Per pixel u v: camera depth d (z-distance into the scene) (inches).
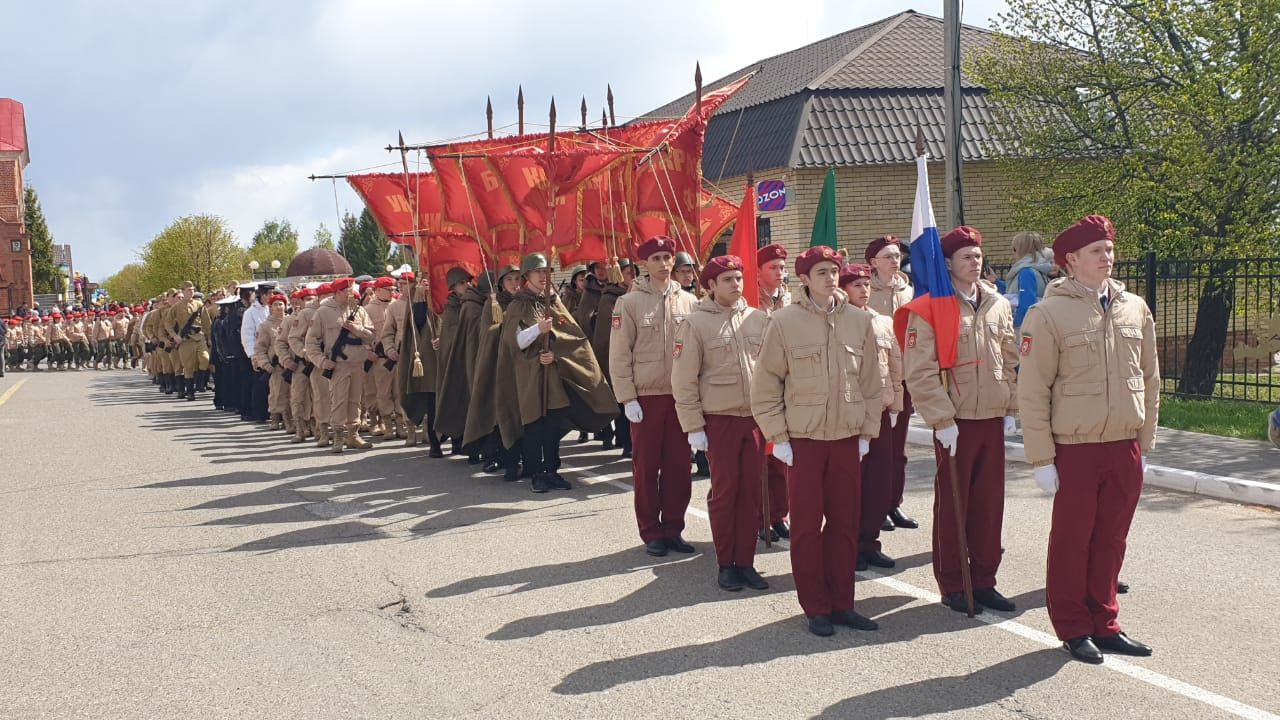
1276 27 462.3
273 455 456.8
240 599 237.6
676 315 273.1
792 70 843.4
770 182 702.5
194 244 2075.5
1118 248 531.8
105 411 688.4
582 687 180.2
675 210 387.5
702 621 213.6
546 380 344.2
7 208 2588.6
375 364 493.7
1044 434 186.1
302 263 1445.6
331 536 296.0
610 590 237.0
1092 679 176.1
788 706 169.0
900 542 271.1
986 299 218.4
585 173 381.4
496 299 369.1
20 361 1349.7
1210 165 463.2
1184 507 292.2
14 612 231.6
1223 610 208.2
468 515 317.4
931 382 209.8
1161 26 510.6
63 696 183.6
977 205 702.5
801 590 206.4
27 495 369.1
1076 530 185.2
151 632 216.1
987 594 216.2
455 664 193.5
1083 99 550.0
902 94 712.4
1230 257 468.1
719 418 236.4
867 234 695.1
